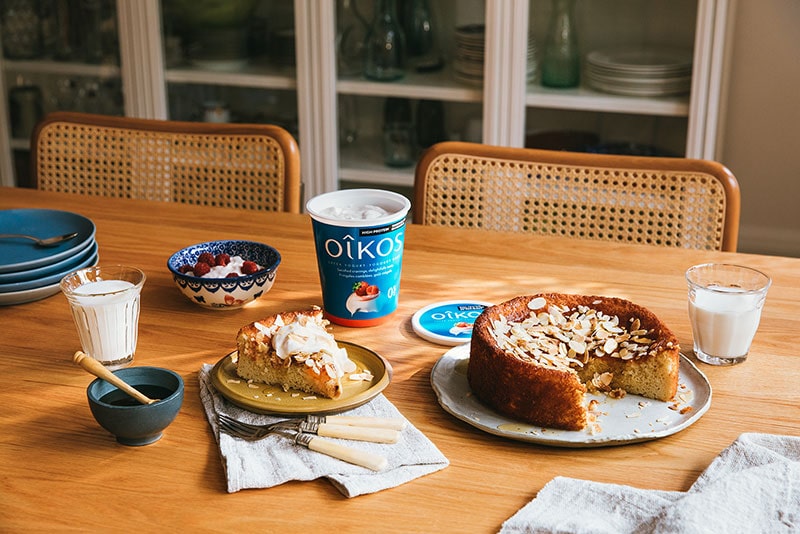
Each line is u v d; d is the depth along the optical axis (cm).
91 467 80
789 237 278
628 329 96
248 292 110
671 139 246
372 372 95
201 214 147
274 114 278
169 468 80
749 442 80
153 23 278
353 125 272
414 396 93
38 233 129
